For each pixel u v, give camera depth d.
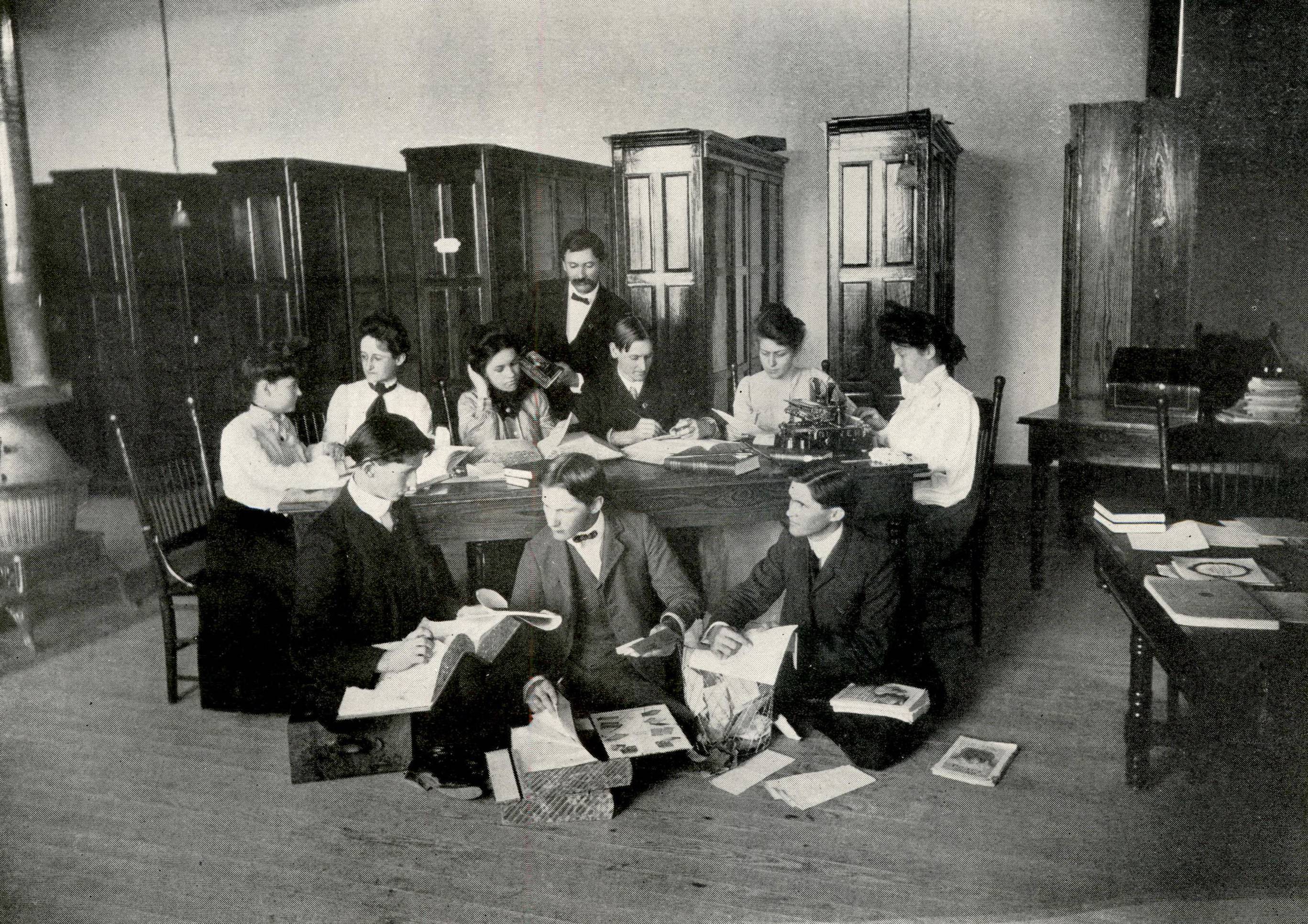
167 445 4.85
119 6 5.48
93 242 4.76
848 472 2.88
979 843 2.25
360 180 4.93
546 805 2.40
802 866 2.18
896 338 3.55
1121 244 4.85
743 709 2.71
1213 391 4.26
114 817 2.49
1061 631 3.64
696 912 2.02
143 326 4.81
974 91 5.12
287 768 2.74
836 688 2.82
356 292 4.91
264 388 3.31
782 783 2.54
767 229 5.18
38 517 3.79
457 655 2.58
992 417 3.53
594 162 5.35
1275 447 3.30
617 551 2.78
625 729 2.70
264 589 3.09
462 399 3.74
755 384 3.99
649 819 2.41
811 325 5.39
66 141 5.57
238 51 5.54
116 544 4.55
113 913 2.08
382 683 2.59
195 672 3.44
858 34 5.12
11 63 4.57
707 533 3.29
